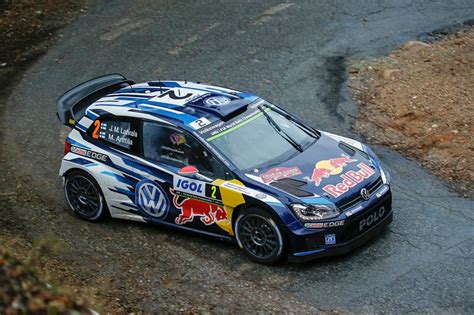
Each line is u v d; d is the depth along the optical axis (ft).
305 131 38.88
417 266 33.63
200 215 36.11
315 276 33.30
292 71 58.90
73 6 74.33
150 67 61.05
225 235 35.60
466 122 48.34
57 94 57.77
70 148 40.65
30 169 46.85
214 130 36.52
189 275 33.99
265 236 33.91
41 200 42.88
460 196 40.65
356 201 34.06
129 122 38.60
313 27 66.54
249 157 35.83
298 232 32.86
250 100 39.19
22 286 25.73
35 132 52.03
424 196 40.75
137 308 31.19
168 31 67.56
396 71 57.36
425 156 45.34
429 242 35.70
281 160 36.04
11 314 23.93
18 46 66.95
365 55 60.90
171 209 37.11
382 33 64.80
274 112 39.17
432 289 31.81
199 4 73.00
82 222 40.22
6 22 71.36
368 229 34.55
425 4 70.23
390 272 33.27
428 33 64.34
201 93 40.11
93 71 61.16
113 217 39.81
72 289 32.07
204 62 61.31
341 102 53.47
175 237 37.86
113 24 69.92
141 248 36.91
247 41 64.59
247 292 32.32
